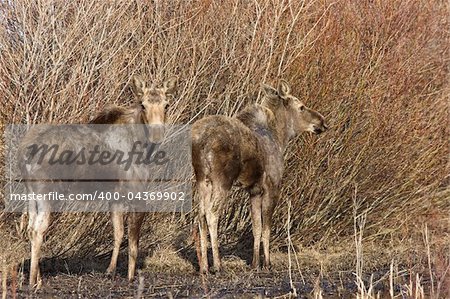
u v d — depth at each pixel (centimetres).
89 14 3625
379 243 4472
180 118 3912
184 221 4062
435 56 4975
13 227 3584
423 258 3662
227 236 4228
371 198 4534
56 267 3422
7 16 3578
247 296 2852
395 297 2836
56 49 3584
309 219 4300
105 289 2925
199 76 4103
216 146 3291
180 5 4153
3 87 3497
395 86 4553
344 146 4344
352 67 4397
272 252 4088
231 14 4178
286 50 4259
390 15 4747
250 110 3656
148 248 3850
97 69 3612
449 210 4606
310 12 4528
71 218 3641
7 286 2873
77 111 3525
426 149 4684
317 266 3781
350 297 2859
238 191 4169
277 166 3644
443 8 5103
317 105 4275
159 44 3975
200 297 2808
